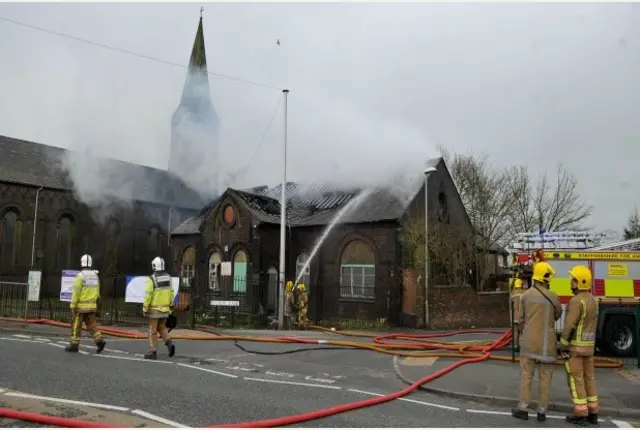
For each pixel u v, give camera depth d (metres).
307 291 25.98
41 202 32.72
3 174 31.41
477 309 23.30
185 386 8.42
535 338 7.29
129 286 18.59
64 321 17.89
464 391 8.77
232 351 12.73
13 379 8.47
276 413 6.94
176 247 32.16
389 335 16.59
